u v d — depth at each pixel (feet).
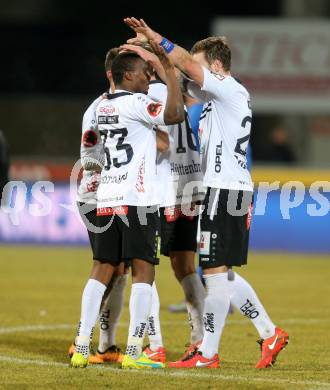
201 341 86.28
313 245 208.95
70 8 333.21
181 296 140.56
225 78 82.38
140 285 80.53
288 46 243.60
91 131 83.92
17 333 103.65
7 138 267.80
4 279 159.22
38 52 305.94
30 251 207.72
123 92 80.79
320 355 91.66
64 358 87.25
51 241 219.41
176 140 87.10
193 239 87.61
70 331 105.81
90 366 82.69
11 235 221.25
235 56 244.42
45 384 74.02
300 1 284.61
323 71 243.19
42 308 124.98
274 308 128.47
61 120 268.41
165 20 335.67
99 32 334.65
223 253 81.30
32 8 329.72
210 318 82.48
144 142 80.33
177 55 80.59
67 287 149.18
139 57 81.66
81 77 302.86
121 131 80.02
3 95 300.81
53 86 302.25
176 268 87.92
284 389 72.95
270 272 175.32
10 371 79.66
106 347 86.12
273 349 83.35
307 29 242.99
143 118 79.25
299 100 244.22
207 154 82.48
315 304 132.98
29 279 159.53
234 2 334.65
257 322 83.66
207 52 83.76
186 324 112.27
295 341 100.42
